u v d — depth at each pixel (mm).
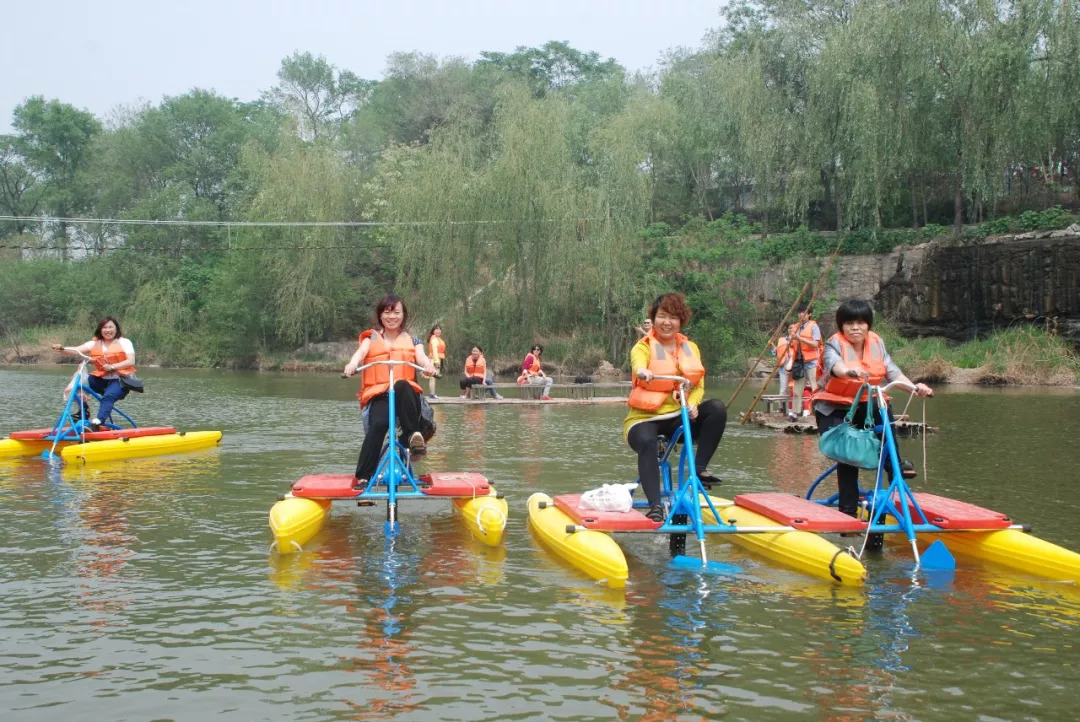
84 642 4383
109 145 54156
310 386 25984
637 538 6719
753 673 4031
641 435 6352
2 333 47688
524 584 5371
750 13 41656
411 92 55406
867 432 6434
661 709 3672
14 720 3561
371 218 40625
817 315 31578
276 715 3617
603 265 31438
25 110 60469
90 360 11109
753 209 38062
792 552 5840
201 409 17703
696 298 31422
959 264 30094
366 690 3846
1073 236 28109
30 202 61656
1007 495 8164
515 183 32281
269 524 6953
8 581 5367
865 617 4809
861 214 31953
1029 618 4805
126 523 6973
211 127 55375
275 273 38156
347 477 7266
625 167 32125
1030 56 27828
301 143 40156
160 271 46500
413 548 6250
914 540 5898
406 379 7195
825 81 30188
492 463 10234
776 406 18781
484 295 33531
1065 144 31078
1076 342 27906
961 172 30016
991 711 3670
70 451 10195
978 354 28094
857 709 3680
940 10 28359
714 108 36875
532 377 21266
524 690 3846
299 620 4703
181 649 4301
